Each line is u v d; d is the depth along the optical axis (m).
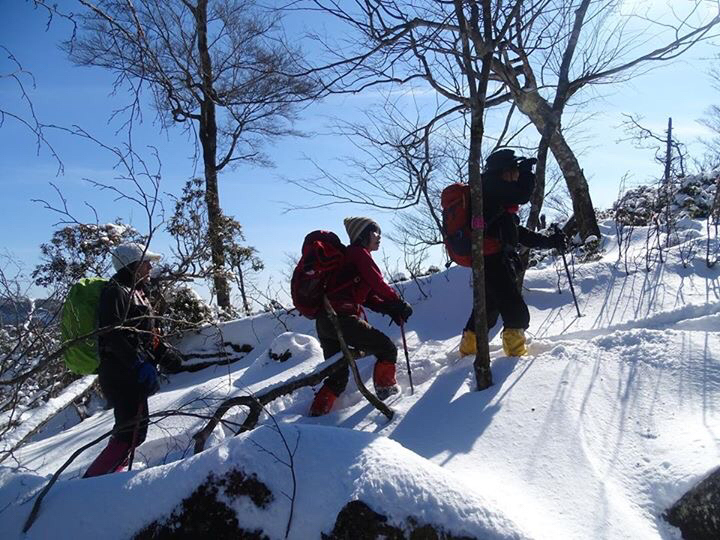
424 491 2.59
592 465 3.02
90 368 4.12
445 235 4.75
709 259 5.59
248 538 2.71
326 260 4.46
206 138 12.07
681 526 2.70
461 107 6.64
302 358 5.95
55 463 4.86
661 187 8.34
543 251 8.09
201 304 8.34
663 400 3.41
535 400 3.68
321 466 2.81
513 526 2.50
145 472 2.97
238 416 4.73
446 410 3.94
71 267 6.67
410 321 6.33
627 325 4.77
